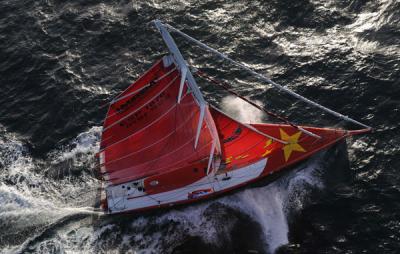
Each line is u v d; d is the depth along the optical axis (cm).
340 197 3697
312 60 4481
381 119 4038
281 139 3847
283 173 3844
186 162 3731
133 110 3500
